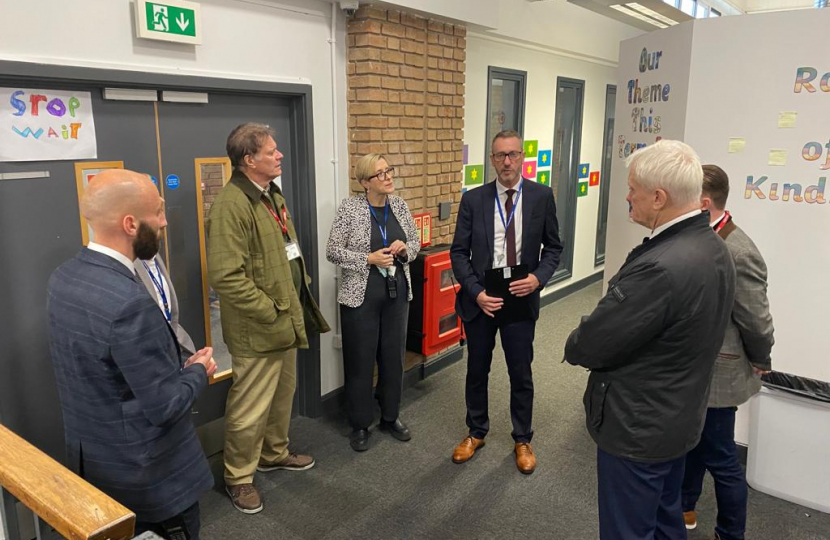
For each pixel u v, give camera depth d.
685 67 2.67
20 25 1.85
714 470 2.05
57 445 2.20
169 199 2.45
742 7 7.25
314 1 2.86
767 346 1.92
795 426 2.44
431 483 2.66
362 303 2.76
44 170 2.03
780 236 2.53
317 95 2.97
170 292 2.09
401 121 3.34
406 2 3.05
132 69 2.15
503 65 4.61
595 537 2.30
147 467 1.50
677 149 1.49
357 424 2.92
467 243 2.71
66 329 1.42
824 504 2.43
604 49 5.97
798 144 2.43
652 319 1.45
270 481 2.67
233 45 2.51
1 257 1.96
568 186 5.96
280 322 2.36
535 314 2.66
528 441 2.83
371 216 2.78
